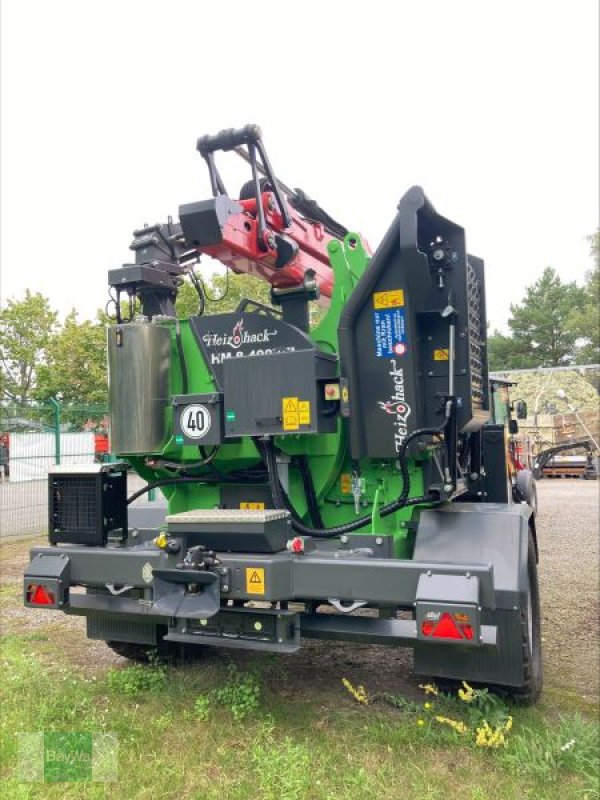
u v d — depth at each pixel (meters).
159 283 4.36
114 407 4.10
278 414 3.66
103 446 12.02
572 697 4.01
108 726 3.64
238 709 3.74
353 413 3.82
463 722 3.53
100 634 4.45
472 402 3.87
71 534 4.08
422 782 3.03
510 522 3.60
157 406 4.10
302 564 3.43
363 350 3.84
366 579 3.31
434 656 3.63
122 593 4.00
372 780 3.06
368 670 4.51
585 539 9.88
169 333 4.21
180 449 4.14
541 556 8.58
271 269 4.41
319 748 3.36
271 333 3.99
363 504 4.03
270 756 3.19
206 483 4.40
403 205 3.56
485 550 3.50
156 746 3.44
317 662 4.68
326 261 4.96
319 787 3.02
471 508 3.81
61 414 11.62
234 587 3.45
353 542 3.81
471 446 5.25
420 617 3.12
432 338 3.77
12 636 5.39
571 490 18.39
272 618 3.45
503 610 3.46
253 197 4.48
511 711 3.73
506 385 8.22
